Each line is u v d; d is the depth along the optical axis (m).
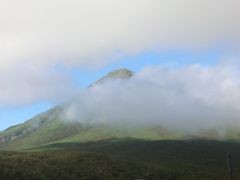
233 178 53.03
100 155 63.72
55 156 62.12
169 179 53.00
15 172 41.84
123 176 49.91
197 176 55.44
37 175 43.38
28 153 64.75
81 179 46.09
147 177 51.28
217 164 77.12
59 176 45.56
